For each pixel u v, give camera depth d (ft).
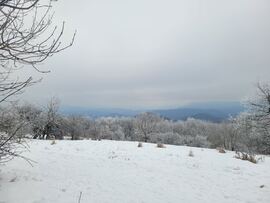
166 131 238.68
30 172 32.73
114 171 37.91
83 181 31.50
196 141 210.18
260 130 44.57
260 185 36.55
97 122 224.33
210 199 29.96
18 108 17.60
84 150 54.24
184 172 41.04
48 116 113.50
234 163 50.62
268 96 51.16
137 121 211.00
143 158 49.34
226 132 159.84
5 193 24.35
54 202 23.84
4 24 12.00
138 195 28.86
